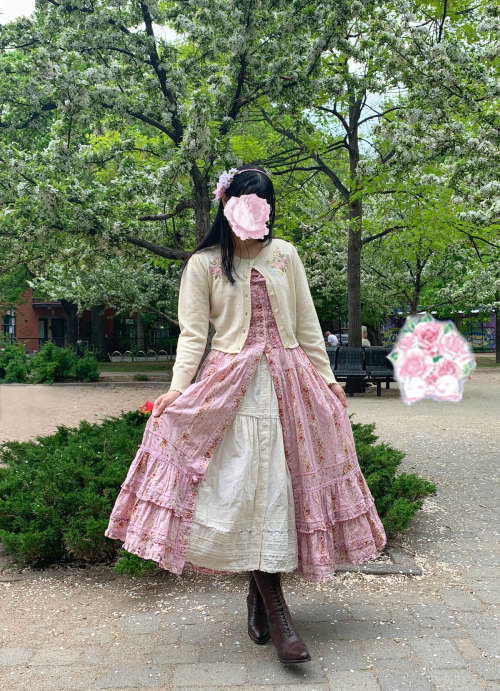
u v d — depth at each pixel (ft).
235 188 8.21
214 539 7.51
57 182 26.02
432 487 14.21
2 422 31.35
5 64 26.66
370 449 14.84
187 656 7.94
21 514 12.00
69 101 25.45
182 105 26.21
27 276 86.48
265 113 34.14
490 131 23.50
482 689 7.02
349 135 39.37
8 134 28.60
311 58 26.09
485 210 33.01
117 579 10.82
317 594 9.98
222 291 8.24
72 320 98.43
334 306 78.02
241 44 24.29
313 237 41.34
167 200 27.89
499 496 16.26
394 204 35.68
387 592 10.02
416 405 38.19
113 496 12.28
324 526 7.80
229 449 7.79
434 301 65.05
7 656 7.98
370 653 7.91
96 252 30.37
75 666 7.70
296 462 7.95
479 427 28.86
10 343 64.23
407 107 25.44
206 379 7.91
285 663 7.39
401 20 23.68
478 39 25.11
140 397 44.86
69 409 37.22
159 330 129.18
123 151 28.04
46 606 9.68
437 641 8.23
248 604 8.55
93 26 24.58
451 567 11.15
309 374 8.29
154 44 25.32
